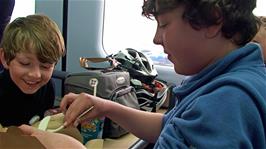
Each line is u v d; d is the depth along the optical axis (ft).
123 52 6.34
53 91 4.53
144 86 5.87
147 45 7.63
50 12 8.11
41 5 8.11
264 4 5.62
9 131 1.69
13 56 3.56
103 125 4.13
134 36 7.73
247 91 1.59
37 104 4.25
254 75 1.70
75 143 1.65
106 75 4.61
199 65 1.84
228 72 1.75
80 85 4.66
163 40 1.84
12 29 3.63
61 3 7.98
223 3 1.66
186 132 1.64
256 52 1.82
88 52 8.14
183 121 1.68
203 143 1.54
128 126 2.84
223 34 1.75
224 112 1.54
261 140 1.60
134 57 6.31
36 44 3.48
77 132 2.59
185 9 1.68
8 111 3.98
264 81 1.70
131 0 7.56
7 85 3.89
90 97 2.78
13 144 1.56
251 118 1.55
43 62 3.61
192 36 1.72
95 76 4.59
